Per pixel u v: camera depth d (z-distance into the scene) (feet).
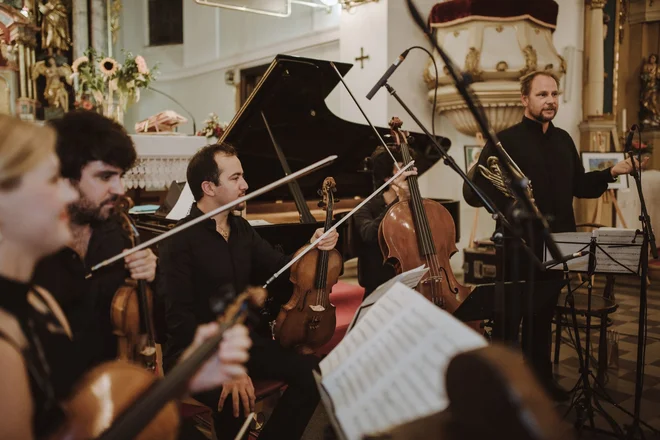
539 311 8.90
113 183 5.35
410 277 5.76
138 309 5.42
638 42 26.50
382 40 19.95
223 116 31.71
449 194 21.63
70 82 24.57
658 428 9.02
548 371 10.14
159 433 3.92
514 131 10.39
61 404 3.66
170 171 18.22
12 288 3.39
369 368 3.71
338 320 11.36
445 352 3.38
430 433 2.34
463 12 18.49
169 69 34.96
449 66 4.81
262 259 8.52
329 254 8.44
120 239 5.61
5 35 22.49
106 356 5.46
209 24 32.14
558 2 21.57
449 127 21.39
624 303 16.90
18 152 3.33
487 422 2.12
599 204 21.15
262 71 28.78
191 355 3.88
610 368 11.82
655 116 26.32
